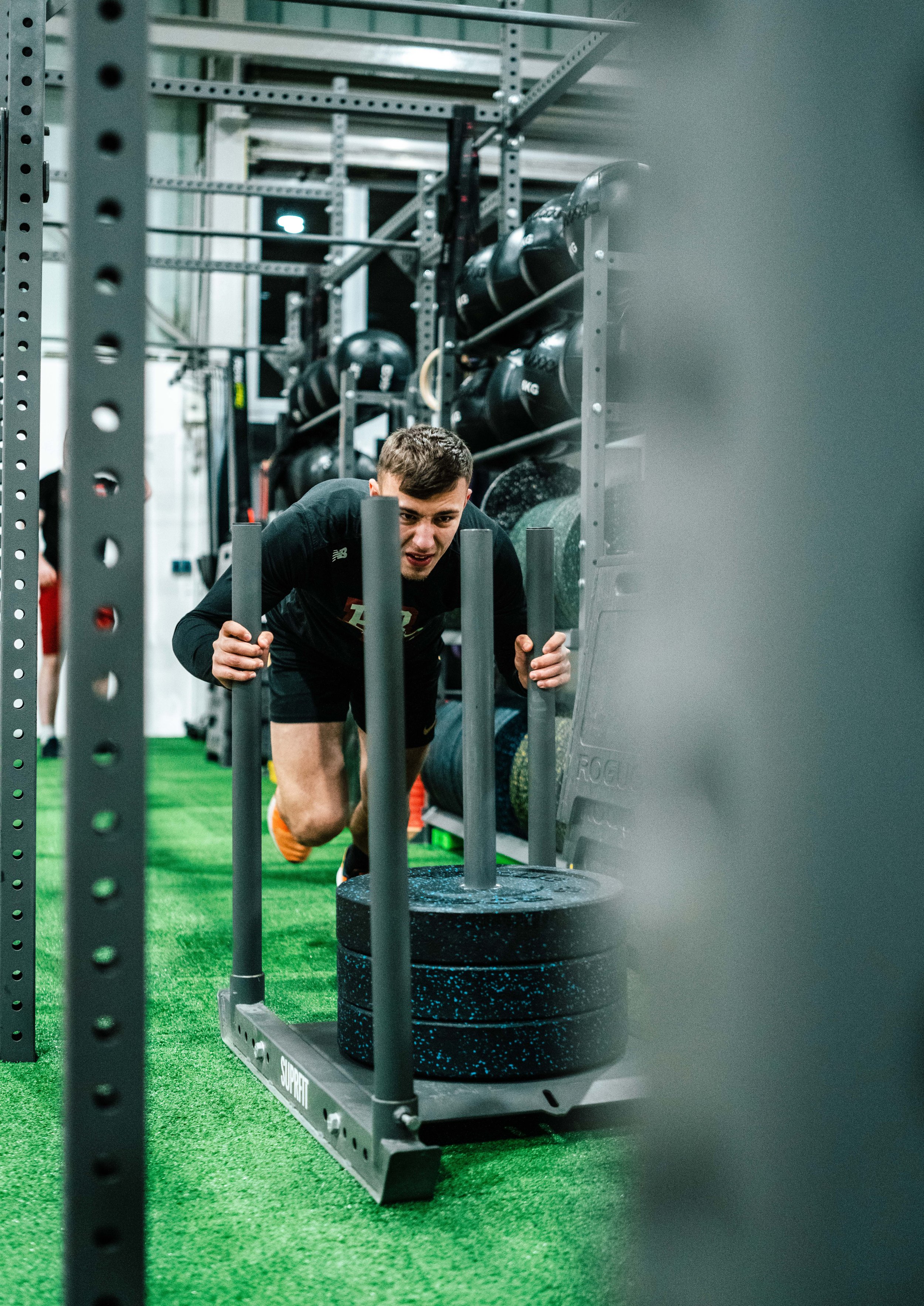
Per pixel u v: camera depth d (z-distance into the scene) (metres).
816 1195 0.35
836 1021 0.35
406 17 8.18
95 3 0.73
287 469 6.54
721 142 0.36
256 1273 1.17
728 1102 0.36
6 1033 1.88
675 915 0.37
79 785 0.75
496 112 4.10
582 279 3.09
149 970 2.43
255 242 8.46
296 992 2.25
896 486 0.35
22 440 1.89
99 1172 0.76
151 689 8.70
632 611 2.44
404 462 1.69
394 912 1.33
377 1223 1.28
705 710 0.37
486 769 1.68
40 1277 1.15
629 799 2.33
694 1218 0.37
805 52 0.35
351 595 2.10
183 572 8.65
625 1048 1.71
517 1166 1.45
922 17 0.35
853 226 0.35
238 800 1.92
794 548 0.35
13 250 1.88
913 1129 0.35
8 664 1.88
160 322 8.55
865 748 0.35
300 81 8.27
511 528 3.77
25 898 1.89
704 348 0.37
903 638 0.35
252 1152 1.50
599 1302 0.60
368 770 1.35
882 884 0.35
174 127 8.29
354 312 8.81
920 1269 0.35
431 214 4.97
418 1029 1.55
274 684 2.50
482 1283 1.14
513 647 2.10
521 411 3.56
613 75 0.45
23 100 1.87
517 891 1.68
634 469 4.20
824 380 0.35
